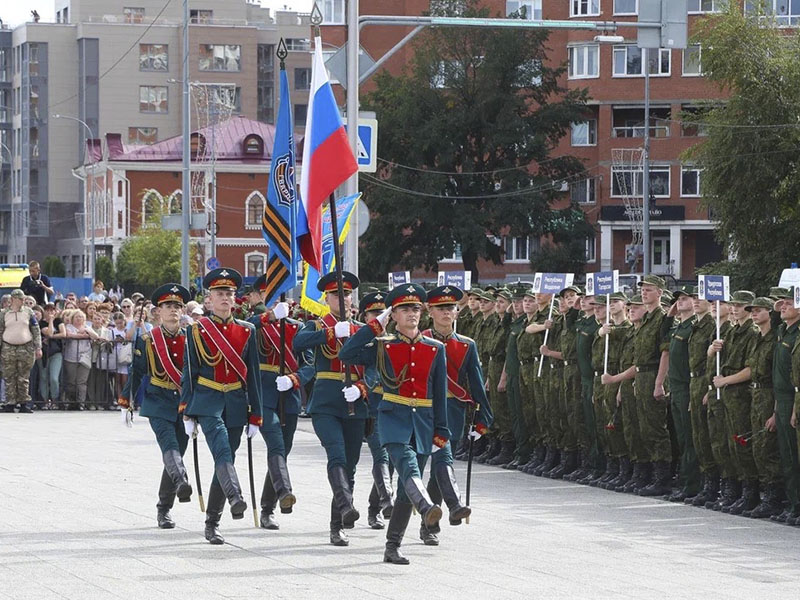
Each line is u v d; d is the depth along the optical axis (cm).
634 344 1930
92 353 3309
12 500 1698
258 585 1174
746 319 1750
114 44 13488
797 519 1636
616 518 1661
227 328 1423
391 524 1302
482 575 1240
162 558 1306
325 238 2208
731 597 1163
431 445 1324
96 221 10912
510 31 7669
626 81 8750
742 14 6084
